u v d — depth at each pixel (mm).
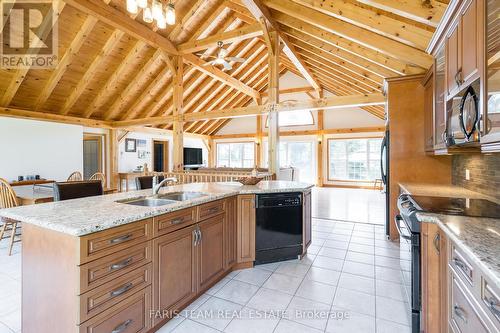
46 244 1493
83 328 1358
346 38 3676
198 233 2182
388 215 3842
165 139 10070
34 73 5348
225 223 2572
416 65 3506
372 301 2236
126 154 8664
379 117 9352
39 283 1536
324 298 2285
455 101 1942
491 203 2053
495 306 899
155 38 5426
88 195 2807
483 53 1392
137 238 1650
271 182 3555
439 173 3570
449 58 2047
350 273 2762
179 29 5629
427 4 2244
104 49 5434
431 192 2658
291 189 2996
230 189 2850
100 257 1438
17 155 5676
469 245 1125
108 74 6258
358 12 2953
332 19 3525
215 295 2326
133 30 4949
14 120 5629
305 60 6977
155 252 1779
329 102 4863
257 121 11523
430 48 2553
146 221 1712
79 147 6809
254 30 5121
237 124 12141
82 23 4770
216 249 2443
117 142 8188
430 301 1613
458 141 1847
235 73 8445
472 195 2463
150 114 7969
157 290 1795
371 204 6652
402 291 2400
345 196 8000
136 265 1645
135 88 6938
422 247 1696
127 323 1587
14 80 5133
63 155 6469
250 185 3232
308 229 3311
